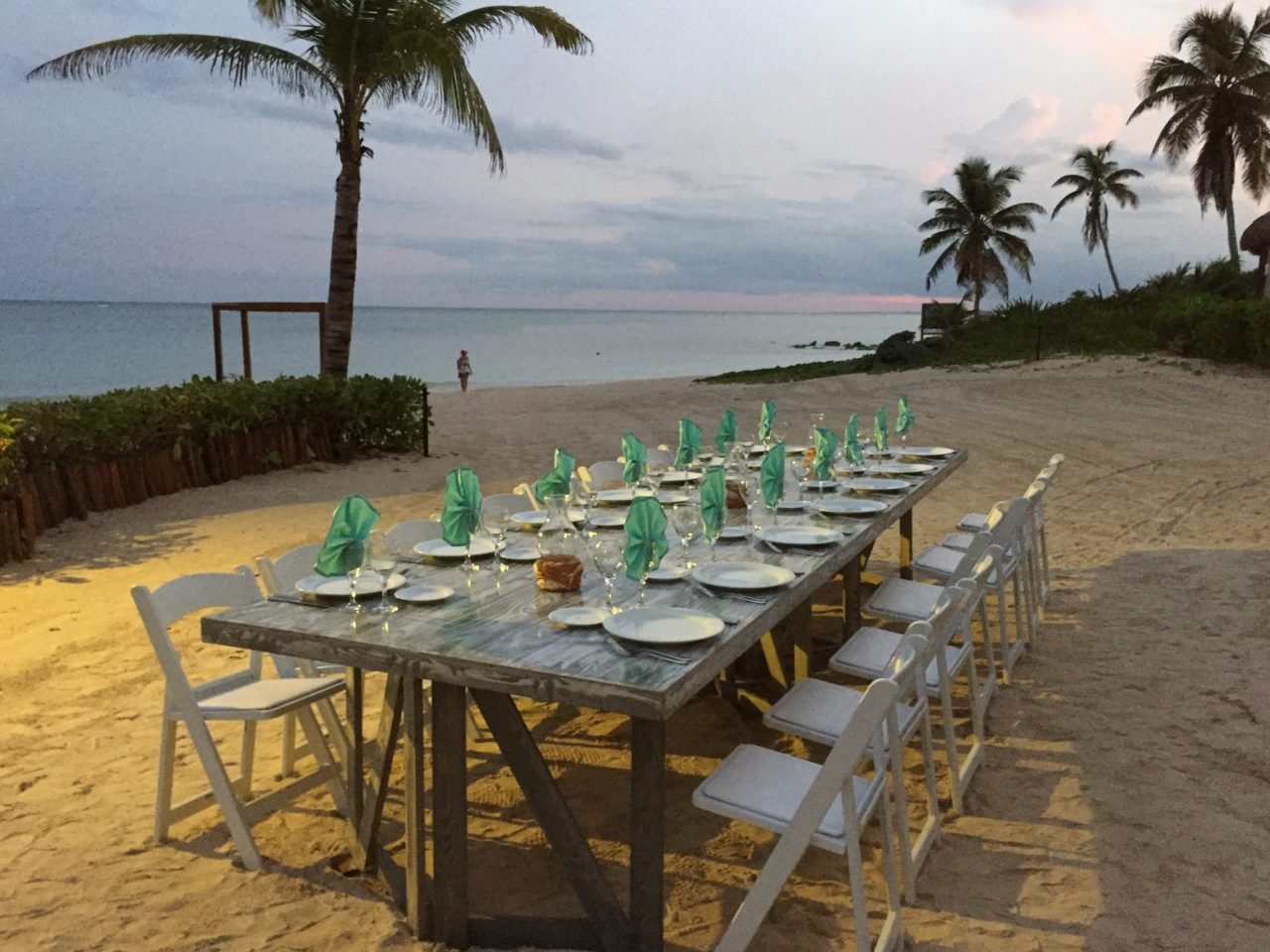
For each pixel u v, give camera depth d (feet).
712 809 8.29
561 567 9.93
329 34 39.04
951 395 54.70
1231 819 10.91
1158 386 53.47
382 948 8.81
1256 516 26.16
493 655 7.95
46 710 14.44
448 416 56.03
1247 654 16.02
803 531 12.45
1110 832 10.69
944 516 27.27
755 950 8.79
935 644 9.72
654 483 16.94
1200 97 104.53
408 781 8.80
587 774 12.53
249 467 34.35
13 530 22.81
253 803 10.44
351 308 42.70
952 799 11.22
